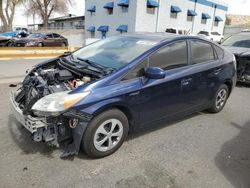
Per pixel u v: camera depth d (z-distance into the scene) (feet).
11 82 24.99
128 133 12.93
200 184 10.21
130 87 11.68
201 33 100.32
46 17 175.32
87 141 10.95
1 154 11.45
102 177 10.30
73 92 10.62
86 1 110.22
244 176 10.87
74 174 10.38
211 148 13.10
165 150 12.60
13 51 43.83
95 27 106.32
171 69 13.62
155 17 93.61
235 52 26.86
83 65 13.00
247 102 21.44
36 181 9.86
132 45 13.87
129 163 11.35
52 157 11.39
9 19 128.98
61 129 10.91
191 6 109.29
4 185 9.56
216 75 16.35
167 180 10.32
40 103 10.57
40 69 14.16
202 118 17.08
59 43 79.30
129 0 88.48
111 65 12.61
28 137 12.95
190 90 14.62
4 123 14.47
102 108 10.91
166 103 13.50
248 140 14.24
